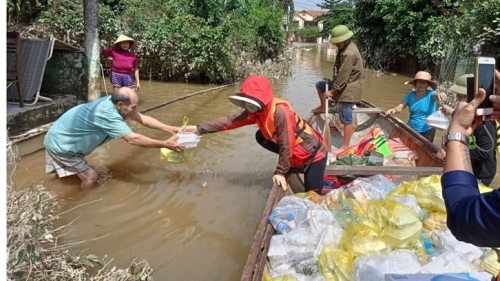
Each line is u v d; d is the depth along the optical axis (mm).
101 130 4574
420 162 5223
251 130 7270
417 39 18844
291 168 4168
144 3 14719
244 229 3945
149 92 11734
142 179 4934
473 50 11422
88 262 3043
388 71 22406
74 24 13695
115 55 8367
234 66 14398
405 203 3232
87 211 4113
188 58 13742
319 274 2711
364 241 2779
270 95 3844
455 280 1841
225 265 3387
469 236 1243
